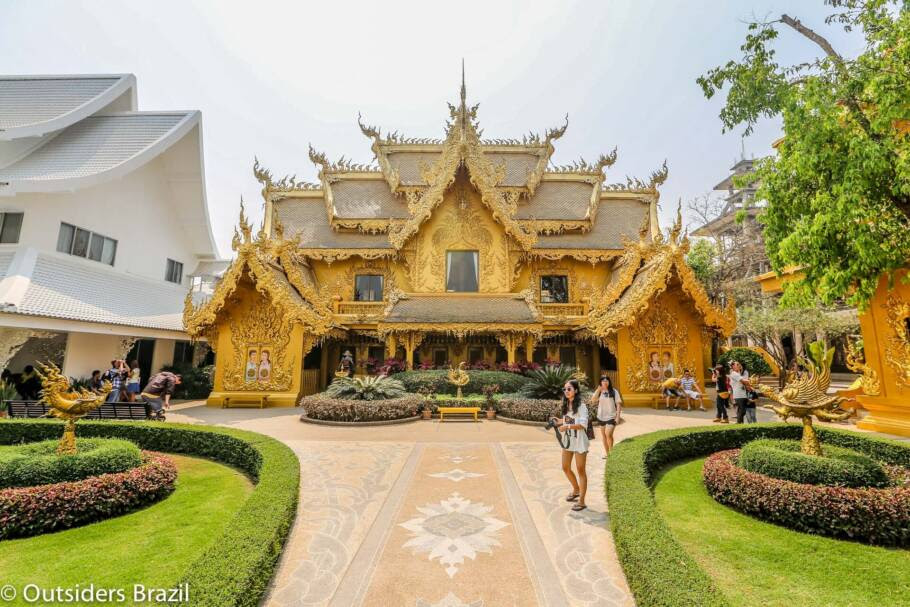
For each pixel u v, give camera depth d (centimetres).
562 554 488
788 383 672
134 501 623
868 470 581
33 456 645
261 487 575
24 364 1736
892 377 1138
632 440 838
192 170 2400
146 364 2105
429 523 571
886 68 754
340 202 2452
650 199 2478
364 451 955
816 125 754
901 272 1098
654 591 339
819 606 388
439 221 2244
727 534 541
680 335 1825
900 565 462
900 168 688
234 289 1670
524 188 2477
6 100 2075
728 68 946
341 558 478
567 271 2288
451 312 1964
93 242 1908
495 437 1115
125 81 2225
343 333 2031
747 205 938
